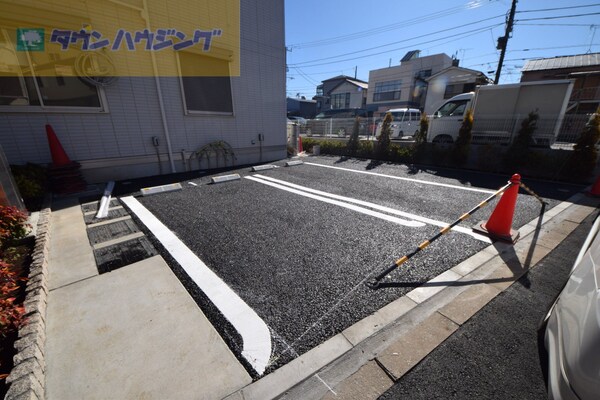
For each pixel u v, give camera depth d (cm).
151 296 197
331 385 135
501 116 734
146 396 125
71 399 123
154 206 399
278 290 209
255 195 464
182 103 609
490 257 259
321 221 348
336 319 179
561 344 119
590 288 115
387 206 409
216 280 221
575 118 647
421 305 194
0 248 228
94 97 493
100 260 245
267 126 807
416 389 133
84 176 507
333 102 3083
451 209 396
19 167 394
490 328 172
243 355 150
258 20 708
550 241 292
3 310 140
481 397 130
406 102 2508
